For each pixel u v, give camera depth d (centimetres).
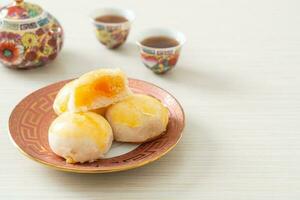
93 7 88
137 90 64
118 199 52
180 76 70
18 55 68
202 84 69
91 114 56
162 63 69
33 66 70
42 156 54
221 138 60
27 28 68
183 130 57
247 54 75
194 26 83
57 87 64
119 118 57
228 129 61
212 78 70
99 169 52
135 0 91
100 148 54
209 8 89
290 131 61
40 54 69
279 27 83
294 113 64
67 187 53
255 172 55
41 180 54
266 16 86
